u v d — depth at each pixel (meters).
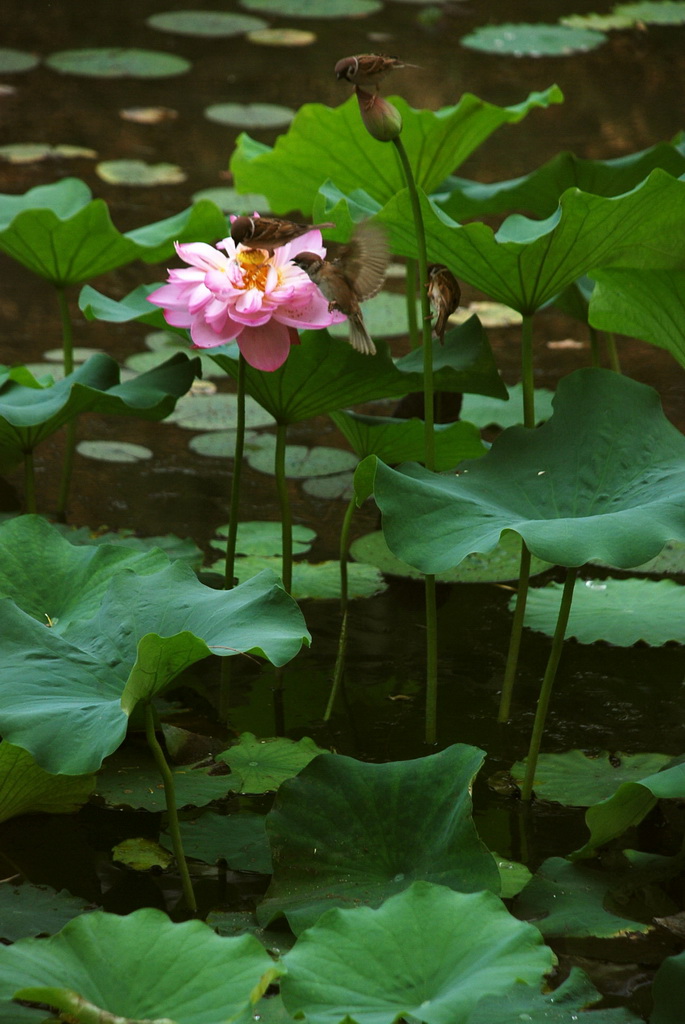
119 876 6.08
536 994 5.84
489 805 6.29
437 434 6.67
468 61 14.58
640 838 6.22
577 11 17.48
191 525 7.12
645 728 6.49
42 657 6.00
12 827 6.19
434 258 6.51
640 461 6.21
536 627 6.73
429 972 5.68
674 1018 5.77
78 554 6.31
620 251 6.43
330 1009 5.64
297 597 6.81
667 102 13.39
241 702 6.55
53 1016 5.79
